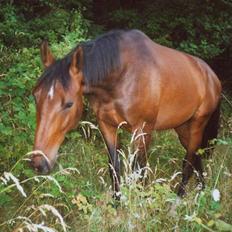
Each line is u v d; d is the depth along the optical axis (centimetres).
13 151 426
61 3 884
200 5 951
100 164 471
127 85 395
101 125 416
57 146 342
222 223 291
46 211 374
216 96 508
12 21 748
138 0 1034
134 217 317
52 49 552
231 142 473
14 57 550
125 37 405
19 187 226
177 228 328
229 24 952
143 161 419
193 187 473
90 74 368
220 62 996
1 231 352
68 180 409
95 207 360
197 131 502
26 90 486
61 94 338
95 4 1039
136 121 409
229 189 395
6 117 441
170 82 430
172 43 920
